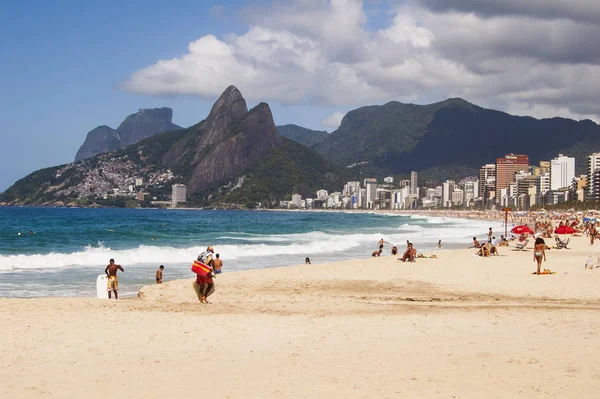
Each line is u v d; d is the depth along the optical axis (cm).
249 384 1055
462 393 971
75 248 5338
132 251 4419
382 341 1427
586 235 7412
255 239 7112
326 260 4550
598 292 2372
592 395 948
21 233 7738
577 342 1380
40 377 1118
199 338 1467
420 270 3244
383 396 964
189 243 6328
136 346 1380
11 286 2889
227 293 2505
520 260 3841
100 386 1055
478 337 1464
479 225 13700
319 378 1087
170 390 1027
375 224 14662
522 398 938
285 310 1931
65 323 1655
